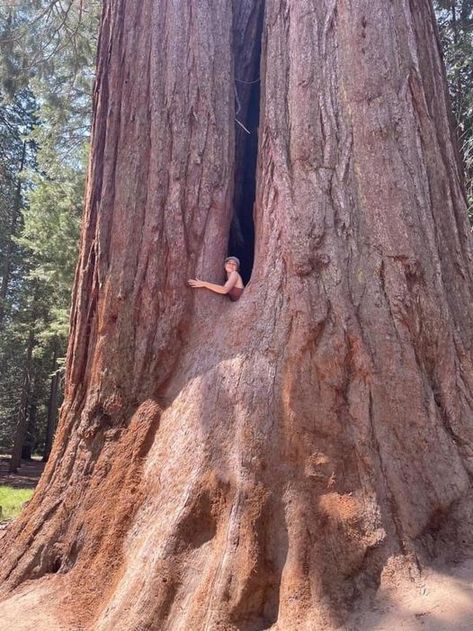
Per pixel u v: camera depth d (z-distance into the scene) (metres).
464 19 13.52
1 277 27.94
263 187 6.25
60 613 4.79
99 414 5.96
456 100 12.98
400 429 4.90
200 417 5.25
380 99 5.99
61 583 5.13
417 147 6.02
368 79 6.04
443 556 4.41
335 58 6.22
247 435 4.93
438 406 5.21
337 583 4.23
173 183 6.41
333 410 4.95
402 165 5.82
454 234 6.11
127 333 6.11
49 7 13.13
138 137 6.64
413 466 4.78
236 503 4.64
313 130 5.98
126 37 7.04
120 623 4.39
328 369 5.07
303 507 4.57
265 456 4.83
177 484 5.00
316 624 4.01
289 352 5.21
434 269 5.63
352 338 5.16
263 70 6.88
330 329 5.22
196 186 6.45
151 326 6.09
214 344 5.75
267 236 5.95
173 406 5.61
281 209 5.82
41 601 4.98
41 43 13.73
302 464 4.77
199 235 6.36
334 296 5.32
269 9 6.89
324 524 4.48
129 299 6.19
